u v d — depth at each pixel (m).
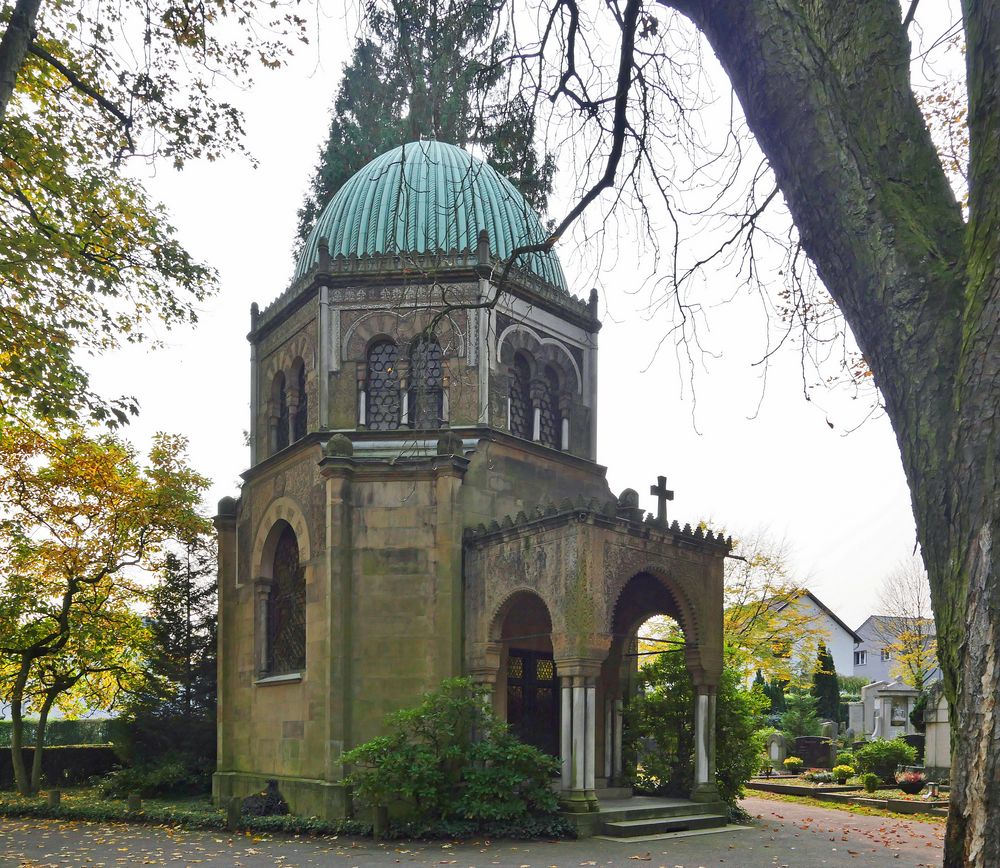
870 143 3.90
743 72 4.27
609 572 17.11
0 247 13.91
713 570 19.42
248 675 21.97
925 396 3.37
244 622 22.56
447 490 18.89
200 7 12.91
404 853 14.64
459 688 17.73
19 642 28.75
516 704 19.70
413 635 18.50
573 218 7.67
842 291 3.87
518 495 20.39
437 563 18.72
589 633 16.55
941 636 3.18
